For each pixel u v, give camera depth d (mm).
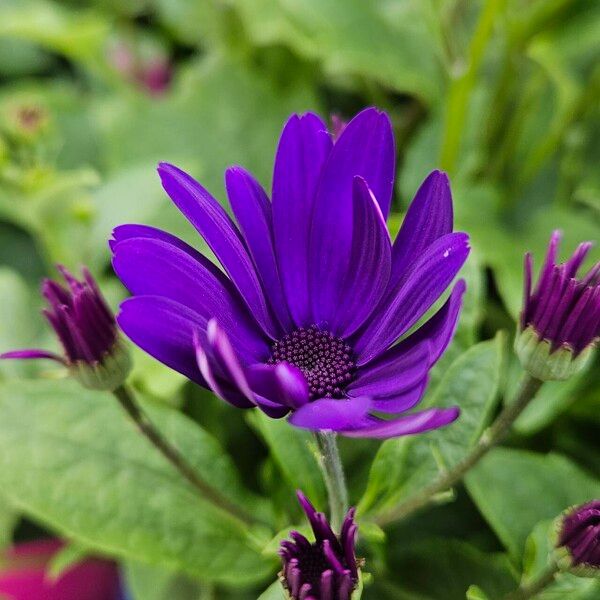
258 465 331
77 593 355
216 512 287
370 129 235
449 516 317
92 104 422
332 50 368
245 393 208
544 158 359
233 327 237
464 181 358
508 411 250
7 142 367
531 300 243
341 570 226
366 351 243
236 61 417
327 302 248
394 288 237
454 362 275
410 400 222
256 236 241
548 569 254
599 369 326
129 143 400
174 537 285
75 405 294
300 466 277
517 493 288
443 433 274
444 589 288
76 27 395
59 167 405
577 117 371
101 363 255
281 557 232
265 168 405
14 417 292
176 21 456
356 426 214
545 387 307
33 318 358
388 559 293
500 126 382
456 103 336
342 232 244
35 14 412
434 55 379
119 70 460
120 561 331
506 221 352
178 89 416
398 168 396
